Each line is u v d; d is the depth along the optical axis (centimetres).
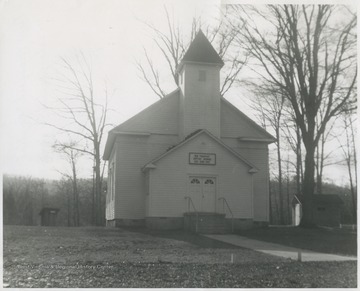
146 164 2317
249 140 2670
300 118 2602
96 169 3812
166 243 1662
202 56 2559
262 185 2666
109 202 3045
